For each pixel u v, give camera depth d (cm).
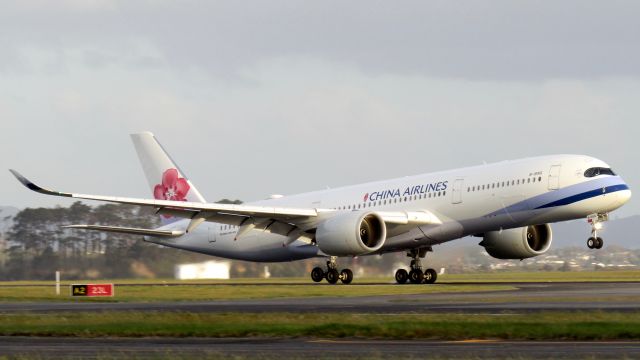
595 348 6222
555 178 14975
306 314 8956
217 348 6544
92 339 7331
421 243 16475
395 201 16688
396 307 10044
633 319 7856
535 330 7094
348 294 13212
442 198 16038
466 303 10519
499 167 15662
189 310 10044
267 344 6781
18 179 14038
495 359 5669
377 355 5900
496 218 15538
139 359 5897
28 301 12644
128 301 12394
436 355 5891
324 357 5859
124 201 15362
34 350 6550
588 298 10944
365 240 15888
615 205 14888
